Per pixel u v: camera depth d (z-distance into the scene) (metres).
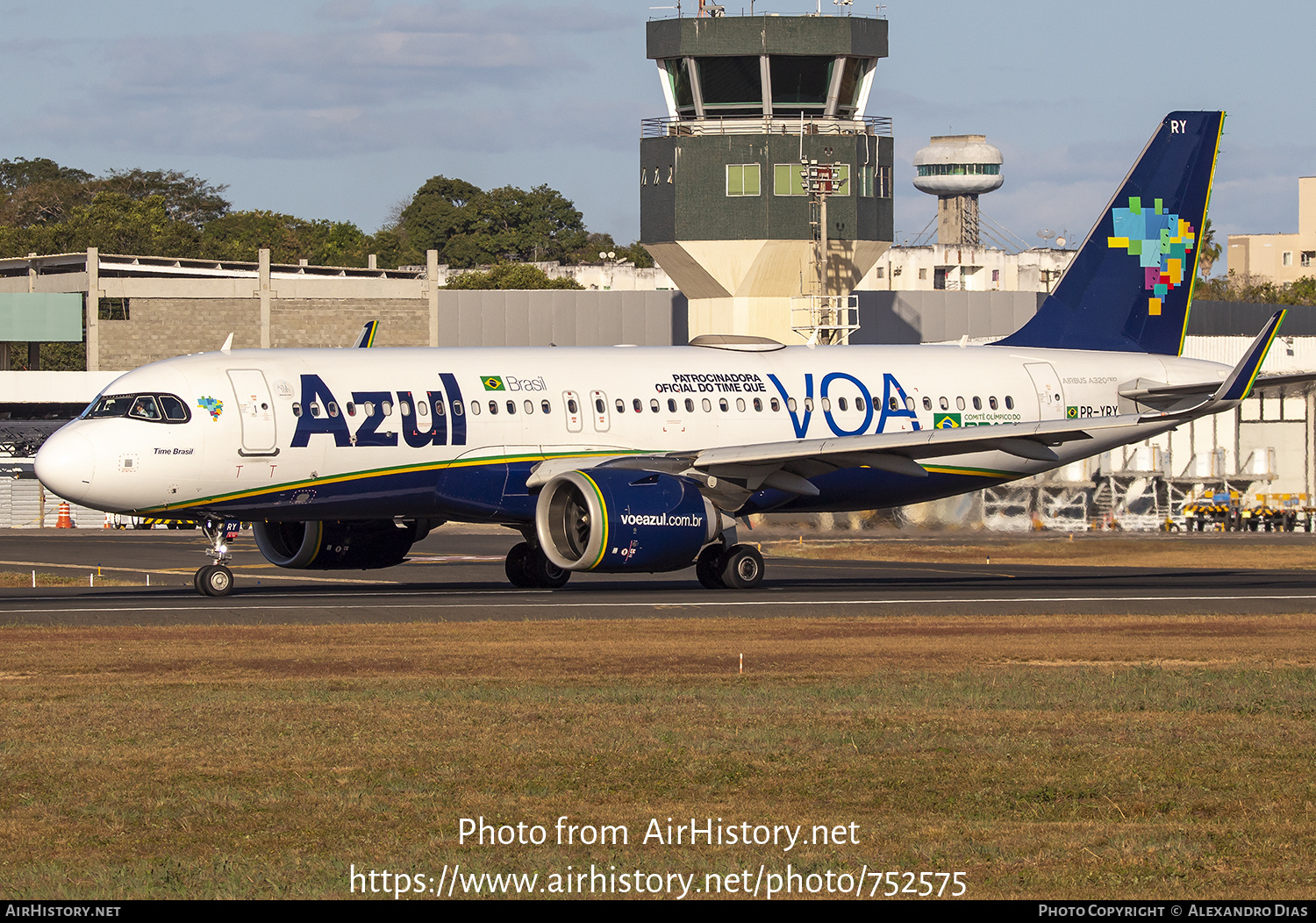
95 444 115.00
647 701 68.75
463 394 125.62
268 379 120.19
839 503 141.38
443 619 102.56
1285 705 68.31
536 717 64.88
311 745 59.28
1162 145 157.25
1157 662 83.25
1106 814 49.59
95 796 51.47
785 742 59.88
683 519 121.50
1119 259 156.62
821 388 140.50
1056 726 63.56
